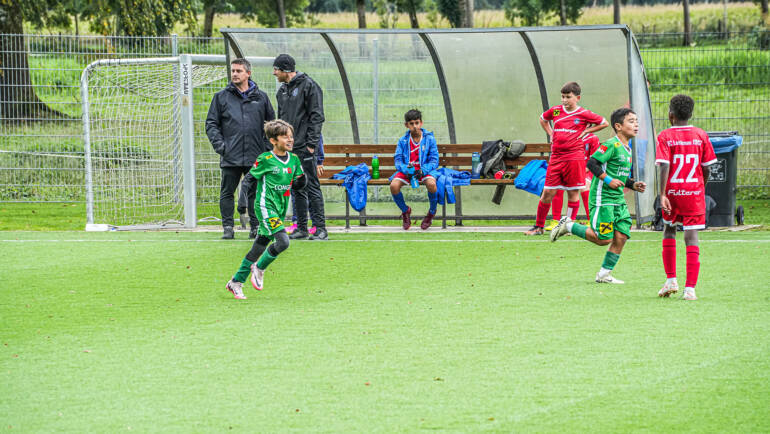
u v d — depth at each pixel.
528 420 11.60
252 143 29.36
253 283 19.98
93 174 35.75
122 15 58.16
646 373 13.61
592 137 29.88
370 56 35.25
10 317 17.97
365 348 15.23
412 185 32.03
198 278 22.48
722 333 16.05
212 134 29.17
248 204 29.67
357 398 12.52
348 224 32.88
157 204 37.12
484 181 32.81
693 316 17.47
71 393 12.85
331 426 11.42
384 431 11.23
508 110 35.06
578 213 33.72
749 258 24.64
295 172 19.86
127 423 11.59
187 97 32.53
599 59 33.34
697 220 19.11
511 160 33.72
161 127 39.06
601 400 12.37
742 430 11.20
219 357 14.74
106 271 23.48
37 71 40.72
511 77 34.66
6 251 26.98
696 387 12.91
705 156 19.27
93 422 11.64
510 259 25.19
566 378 13.38
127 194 36.91
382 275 22.73
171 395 12.73
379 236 30.45
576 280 21.80
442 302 19.17
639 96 31.62
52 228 33.31
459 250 26.98
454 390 12.85
